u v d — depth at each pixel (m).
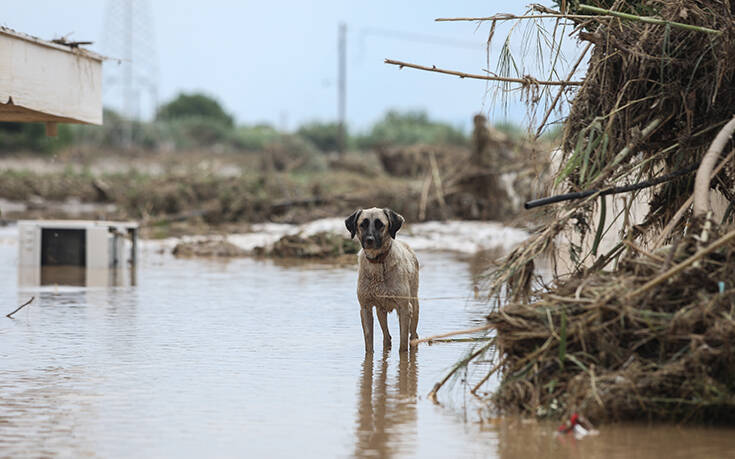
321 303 16.45
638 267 8.62
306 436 7.87
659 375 7.89
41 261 23.91
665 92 9.87
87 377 10.18
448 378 9.41
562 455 7.20
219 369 10.64
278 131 150.00
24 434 7.91
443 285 18.92
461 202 41.53
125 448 7.51
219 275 21.73
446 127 122.25
